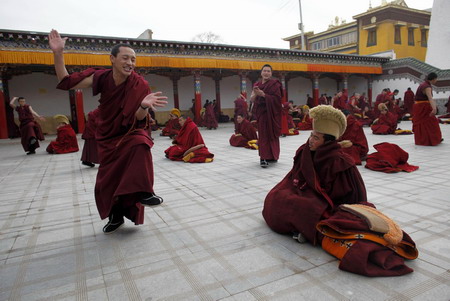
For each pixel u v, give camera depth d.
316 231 2.72
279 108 6.39
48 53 14.91
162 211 3.92
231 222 3.46
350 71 25.50
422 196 4.08
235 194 4.57
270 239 2.97
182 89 24.20
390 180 5.00
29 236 3.28
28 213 4.06
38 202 4.57
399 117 17.31
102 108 2.95
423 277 2.23
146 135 3.04
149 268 2.52
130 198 3.06
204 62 19.42
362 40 37.94
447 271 2.30
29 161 8.77
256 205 4.02
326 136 2.79
